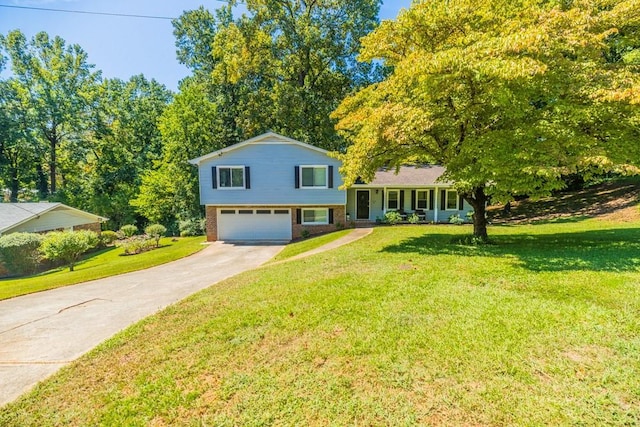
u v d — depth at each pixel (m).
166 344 4.12
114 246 21.86
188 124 25.53
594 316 4.27
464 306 4.80
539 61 7.12
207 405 2.95
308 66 24.22
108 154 31.20
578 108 8.20
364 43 10.93
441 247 9.89
